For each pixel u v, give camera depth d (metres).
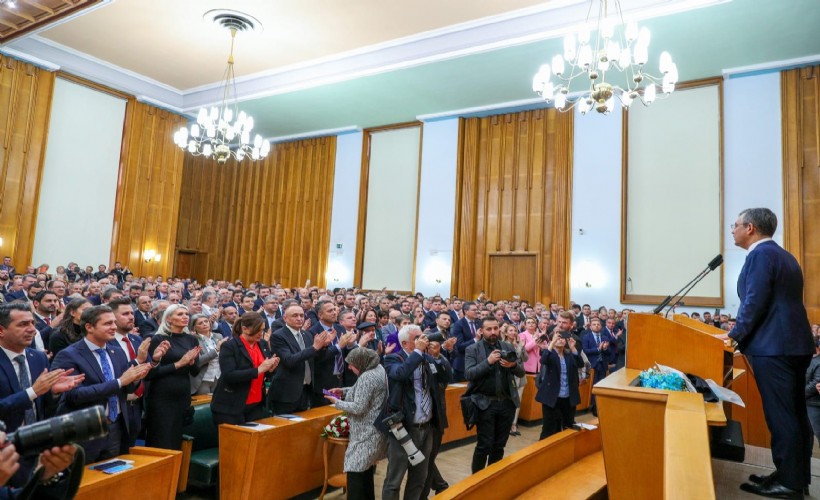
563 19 10.09
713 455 3.20
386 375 3.73
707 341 3.04
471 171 14.17
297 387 4.62
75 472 1.26
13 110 12.50
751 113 11.05
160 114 15.48
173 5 11.11
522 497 3.49
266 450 3.89
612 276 12.13
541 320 9.02
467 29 11.16
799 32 9.65
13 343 2.83
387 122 15.71
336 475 4.35
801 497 2.41
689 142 11.76
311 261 16.61
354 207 16.14
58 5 10.16
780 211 10.57
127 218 14.58
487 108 13.90
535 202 13.37
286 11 11.15
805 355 2.50
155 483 3.19
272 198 17.75
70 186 13.61
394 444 3.54
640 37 6.61
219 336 5.70
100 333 3.26
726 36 9.86
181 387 3.90
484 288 13.73
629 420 2.53
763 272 2.55
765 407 2.55
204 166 18.52
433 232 14.48
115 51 13.38
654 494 2.44
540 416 7.45
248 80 14.42
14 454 1.14
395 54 12.09
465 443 6.17
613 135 12.47
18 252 12.51
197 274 18.45
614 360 8.68
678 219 11.73
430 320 8.59
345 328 5.40
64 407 3.05
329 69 13.06
